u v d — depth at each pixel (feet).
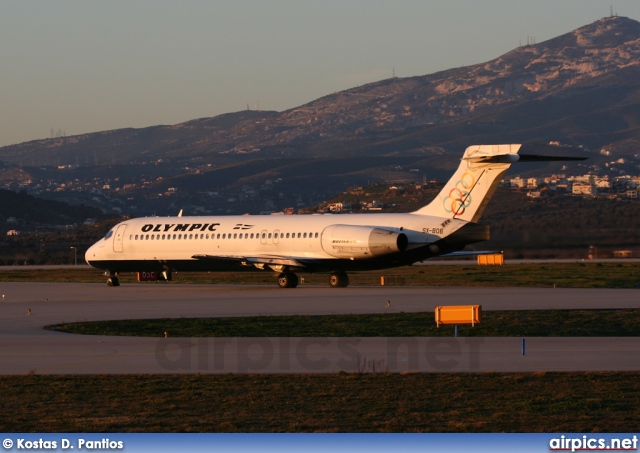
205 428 216.54
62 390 259.80
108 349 334.65
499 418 222.89
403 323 407.23
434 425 217.15
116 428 218.38
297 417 225.97
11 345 347.77
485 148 592.60
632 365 286.25
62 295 622.54
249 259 650.43
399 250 606.14
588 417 222.48
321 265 638.53
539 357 303.07
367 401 241.35
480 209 600.80
